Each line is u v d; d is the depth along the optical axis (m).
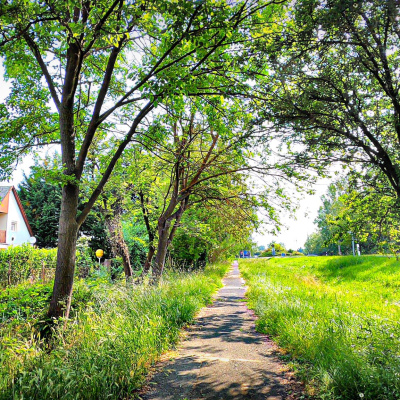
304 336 5.80
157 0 4.96
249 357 5.64
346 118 4.76
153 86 6.50
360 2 3.96
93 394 3.86
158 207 16.45
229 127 8.77
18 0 5.03
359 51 4.62
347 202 6.24
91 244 26.52
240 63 5.52
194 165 11.52
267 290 12.12
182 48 7.70
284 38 4.93
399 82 4.65
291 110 4.85
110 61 7.51
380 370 3.89
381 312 8.13
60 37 6.71
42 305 9.20
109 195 14.26
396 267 17.97
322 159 5.32
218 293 14.52
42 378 3.78
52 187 36.34
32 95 9.13
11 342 5.37
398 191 4.76
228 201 13.12
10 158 8.13
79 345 5.26
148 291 9.30
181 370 5.06
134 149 11.49
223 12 5.45
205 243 20.70
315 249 71.19
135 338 5.63
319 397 3.93
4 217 32.72
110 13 5.61
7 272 14.84
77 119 9.52
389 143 5.11
